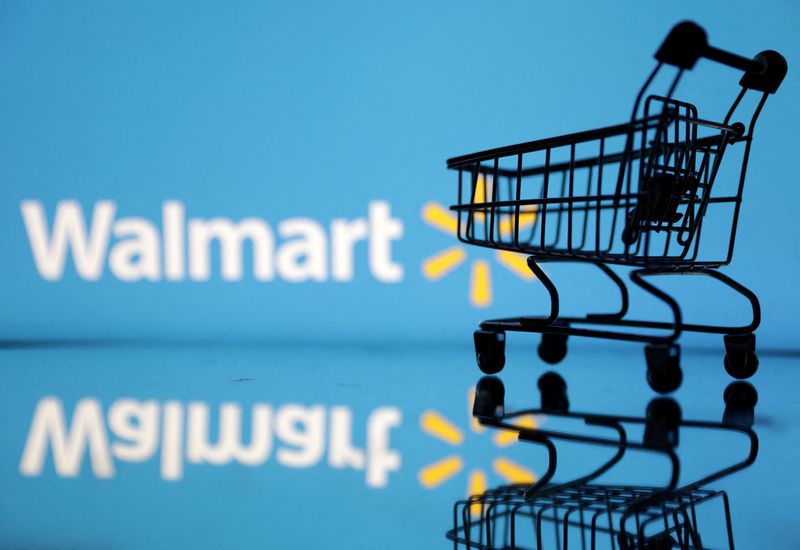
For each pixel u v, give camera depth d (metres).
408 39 3.71
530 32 3.65
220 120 3.77
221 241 3.77
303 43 3.75
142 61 3.79
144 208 3.79
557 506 1.00
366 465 1.37
